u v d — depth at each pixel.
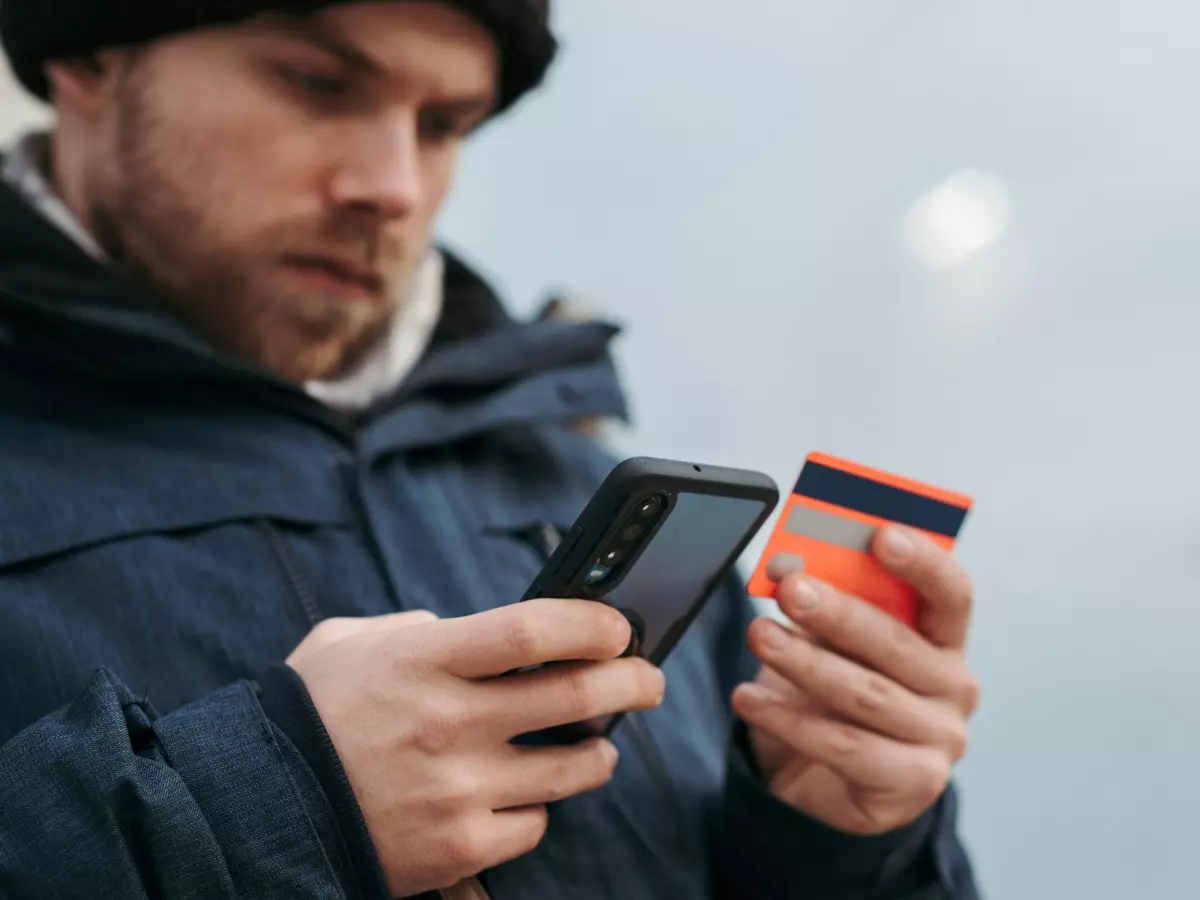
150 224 0.75
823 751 0.65
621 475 0.50
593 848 0.65
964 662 0.70
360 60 0.72
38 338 0.69
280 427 0.76
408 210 0.75
